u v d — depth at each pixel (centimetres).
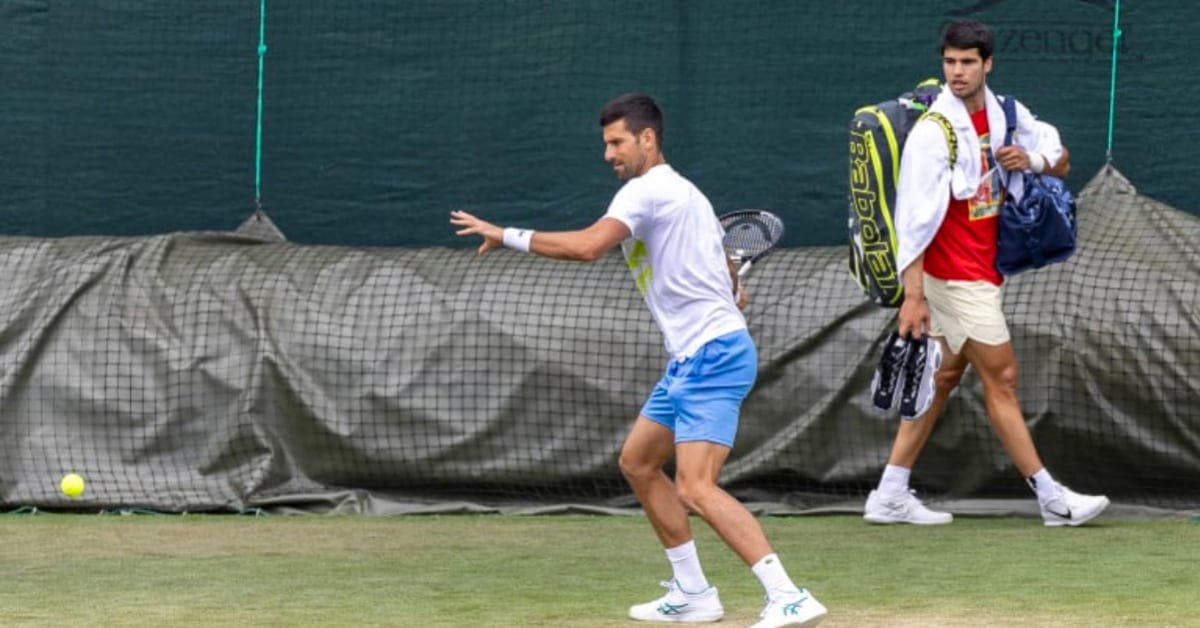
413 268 3478
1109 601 2291
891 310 3281
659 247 2078
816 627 2005
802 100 3769
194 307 3409
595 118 3816
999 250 2934
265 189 3891
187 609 2252
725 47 3788
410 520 3225
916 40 3741
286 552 2797
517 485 3338
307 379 3356
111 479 3322
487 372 3341
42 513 3306
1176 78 3681
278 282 3441
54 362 3375
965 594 2358
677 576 2178
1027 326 3234
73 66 3884
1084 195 3531
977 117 2908
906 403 2906
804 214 3772
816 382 3288
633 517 3262
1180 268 3244
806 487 3312
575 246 2023
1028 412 3219
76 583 2477
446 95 3859
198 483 3322
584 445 3316
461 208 3856
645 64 3809
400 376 3347
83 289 3431
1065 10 3712
